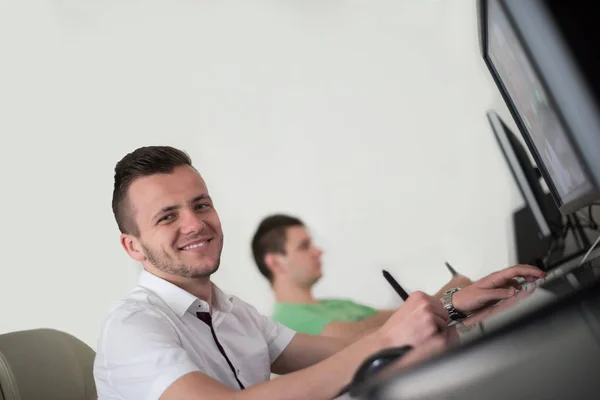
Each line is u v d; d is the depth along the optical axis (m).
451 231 3.52
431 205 3.57
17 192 3.50
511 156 2.02
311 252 3.38
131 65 3.64
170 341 1.14
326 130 3.67
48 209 3.50
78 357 1.36
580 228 1.54
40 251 3.48
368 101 3.66
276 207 3.65
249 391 0.95
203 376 1.06
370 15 3.65
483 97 3.54
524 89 0.46
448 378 0.23
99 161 3.58
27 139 3.53
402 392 0.23
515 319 0.23
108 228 3.51
